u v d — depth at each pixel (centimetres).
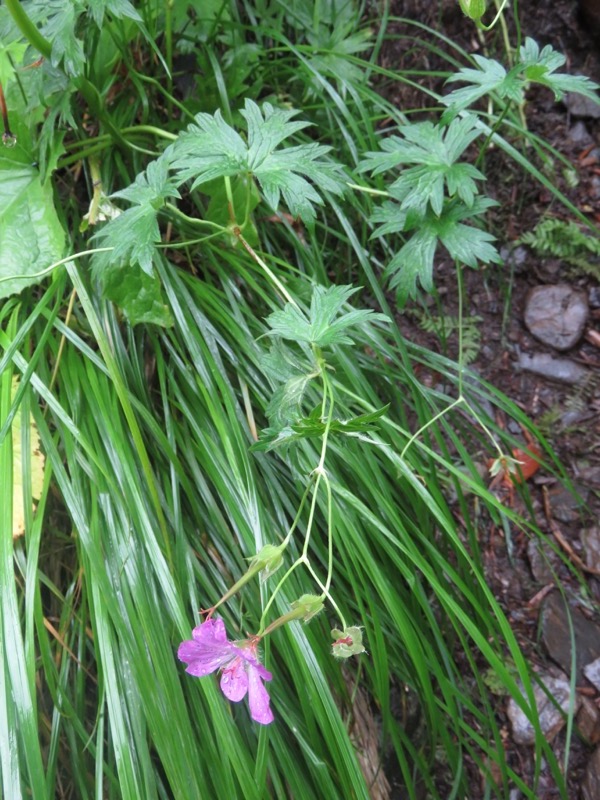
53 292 37
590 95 35
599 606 46
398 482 41
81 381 37
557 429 49
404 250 38
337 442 37
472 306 52
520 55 36
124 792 29
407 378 41
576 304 50
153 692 31
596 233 48
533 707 34
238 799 34
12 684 29
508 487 48
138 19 34
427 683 35
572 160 51
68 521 39
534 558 47
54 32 33
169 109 46
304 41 52
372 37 54
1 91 35
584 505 47
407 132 38
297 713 36
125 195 33
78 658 36
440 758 44
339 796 36
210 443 37
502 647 45
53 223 39
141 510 33
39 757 29
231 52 48
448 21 53
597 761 42
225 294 41
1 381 34
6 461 32
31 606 31
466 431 48
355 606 39
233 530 38
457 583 37
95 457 33
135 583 33
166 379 41
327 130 48
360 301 50
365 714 41
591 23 50
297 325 30
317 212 49
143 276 37
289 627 34
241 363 40
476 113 47
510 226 51
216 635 25
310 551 39
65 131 40
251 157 32
